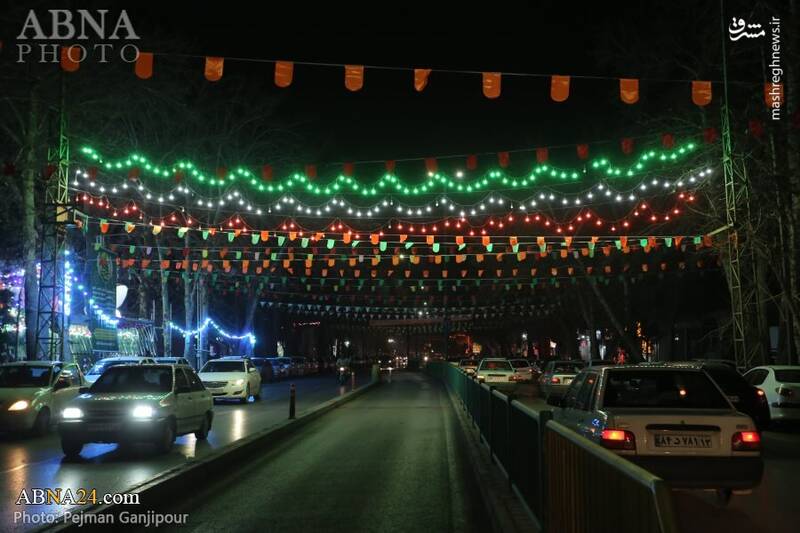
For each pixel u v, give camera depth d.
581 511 4.51
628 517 3.43
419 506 9.19
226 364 28.62
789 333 24.16
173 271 38.66
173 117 32.75
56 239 21.56
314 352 95.69
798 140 20.08
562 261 39.75
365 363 93.06
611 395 8.55
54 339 21.25
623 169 25.73
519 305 52.81
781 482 10.64
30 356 22.75
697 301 41.44
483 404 13.89
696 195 26.20
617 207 34.97
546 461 5.89
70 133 24.09
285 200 28.59
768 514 8.49
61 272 22.36
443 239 41.41
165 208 36.03
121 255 36.50
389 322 85.06
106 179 27.47
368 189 27.86
